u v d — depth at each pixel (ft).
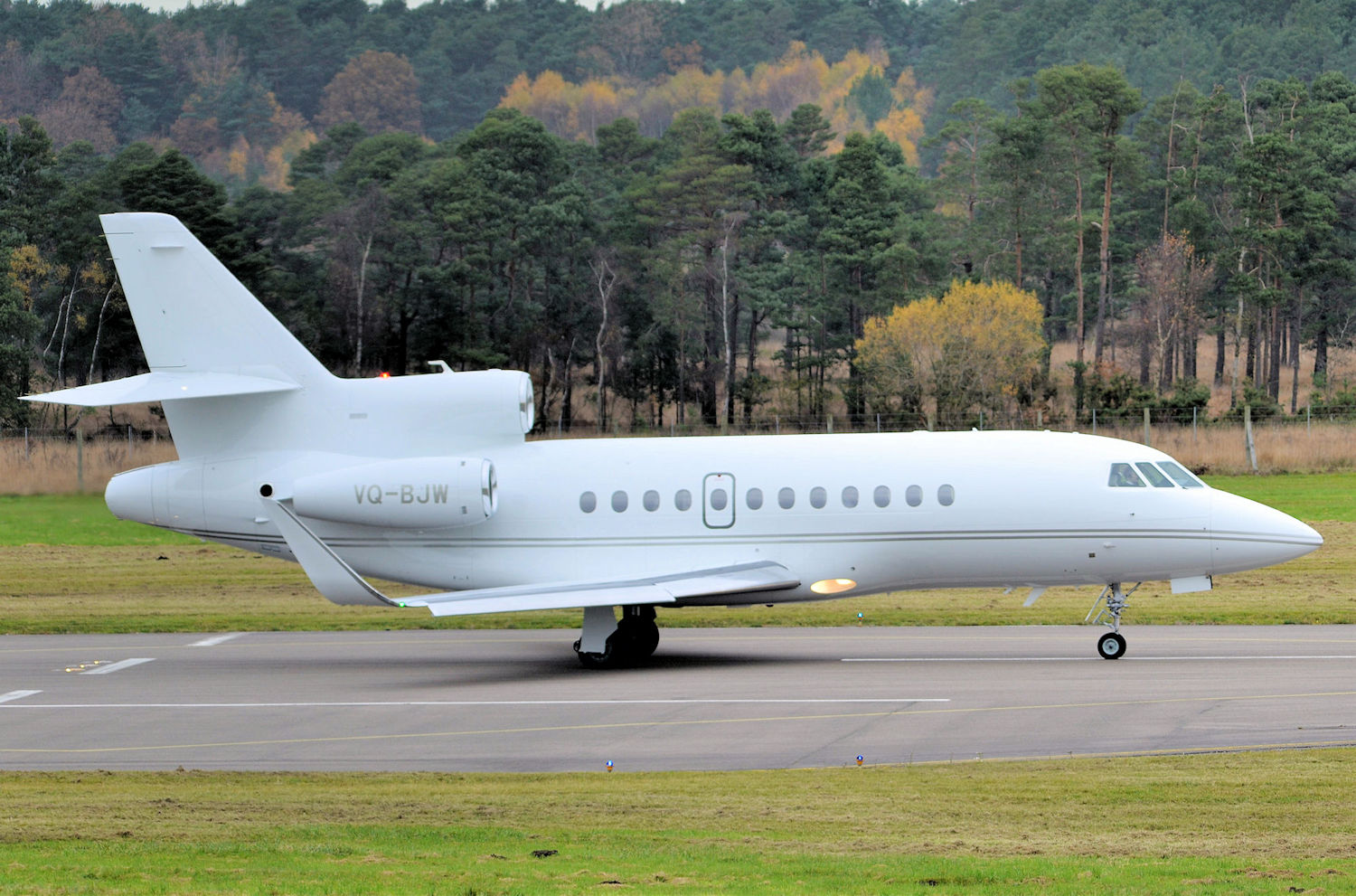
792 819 181.78
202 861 161.27
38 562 525.34
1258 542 315.37
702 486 327.67
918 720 249.14
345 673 320.70
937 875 151.02
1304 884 145.69
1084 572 320.91
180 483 342.64
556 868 156.15
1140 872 151.43
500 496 333.21
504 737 245.24
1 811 192.95
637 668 317.42
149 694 294.66
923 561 322.75
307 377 341.82
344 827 180.45
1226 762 210.79
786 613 401.70
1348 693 262.67
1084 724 241.55
